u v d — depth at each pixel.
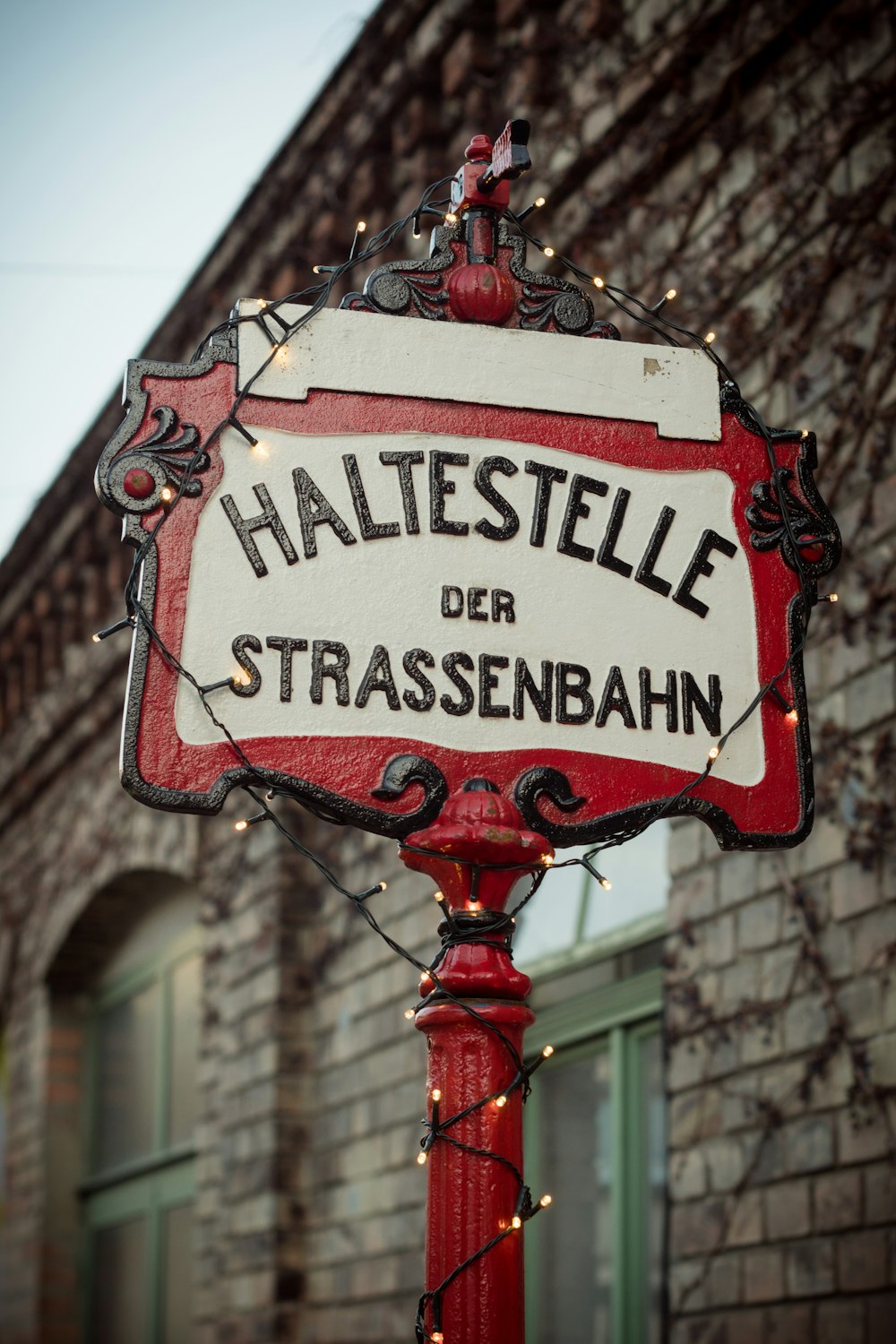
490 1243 2.54
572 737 2.74
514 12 6.64
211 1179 8.23
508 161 2.90
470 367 2.87
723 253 5.66
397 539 2.76
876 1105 4.56
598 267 6.27
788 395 5.31
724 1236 5.02
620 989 6.06
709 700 2.82
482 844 2.62
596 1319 5.91
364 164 7.55
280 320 2.82
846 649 4.94
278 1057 7.73
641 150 6.05
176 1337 9.41
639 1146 5.86
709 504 2.92
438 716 2.70
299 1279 7.48
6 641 11.62
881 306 4.98
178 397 2.76
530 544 2.81
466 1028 2.63
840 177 5.22
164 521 2.69
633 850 6.15
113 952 11.22
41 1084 11.23
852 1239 4.55
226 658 2.65
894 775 4.70
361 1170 7.15
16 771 11.77
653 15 6.01
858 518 4.96
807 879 4.96
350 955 7.52
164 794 2.57
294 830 8.08
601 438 2.90
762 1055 5.00
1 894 12.33
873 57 5.13
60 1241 10.91
